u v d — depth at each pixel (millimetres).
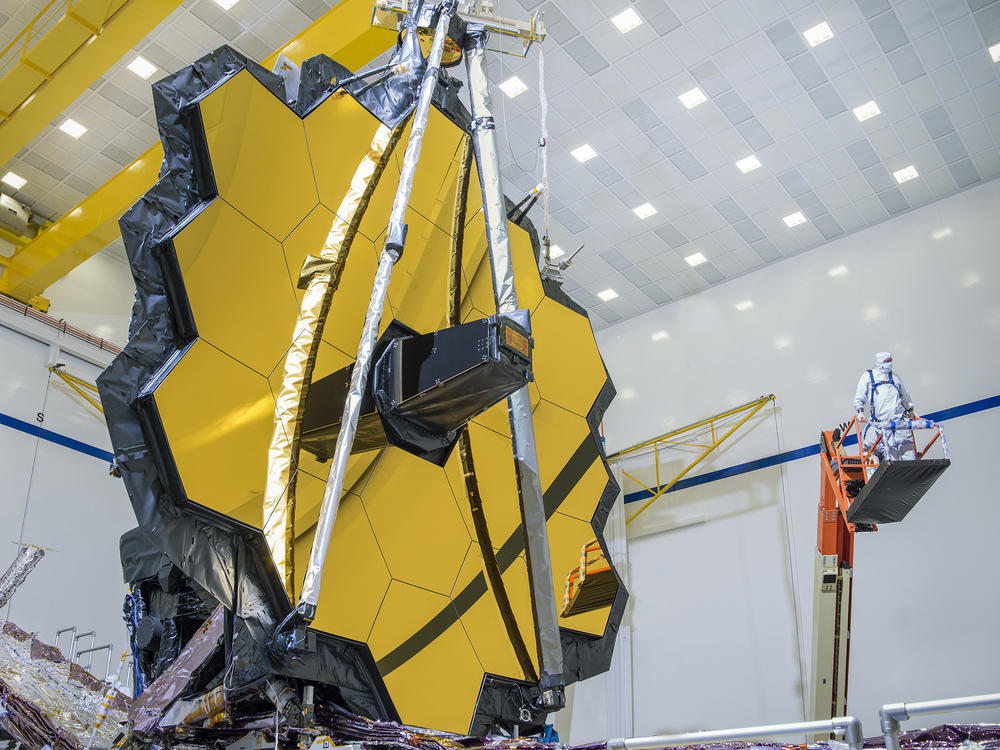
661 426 30172
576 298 31969
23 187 27172
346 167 11250
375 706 10219
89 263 28938
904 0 21734
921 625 22656
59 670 11656
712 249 29500
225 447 9234
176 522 8883
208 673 9688
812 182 26844
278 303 10125
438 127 12516
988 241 25734
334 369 10453
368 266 11211
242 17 22359
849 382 26656
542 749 10078
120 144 25766
